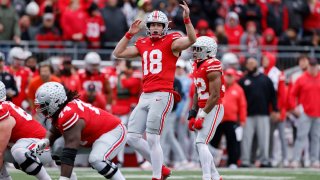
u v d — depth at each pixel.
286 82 47.72
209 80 27.81
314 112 44.16
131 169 40.72
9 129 24.38
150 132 27.77
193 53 28.25
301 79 44.31
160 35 27.89
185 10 27.14
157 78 27.72
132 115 28.17
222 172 38.31
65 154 23.41
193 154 43.72
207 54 28.12
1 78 39.53
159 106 27.61
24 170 24.88
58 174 34.47
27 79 42.22
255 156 44.78
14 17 48.00
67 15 48.16
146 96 27.92
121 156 42.84
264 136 43.75
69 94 24.06
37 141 25.05
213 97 27.73
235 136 42.06
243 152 43.72
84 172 36.78
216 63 27.84
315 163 44.47
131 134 28.08
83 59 48.06
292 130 46.44
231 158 42.25
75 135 23.53
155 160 27.77
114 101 42.97
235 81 42.88
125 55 28.17
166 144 42.72
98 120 24.25
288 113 46.22
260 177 35.44
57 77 42.22
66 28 48.25
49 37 48.06
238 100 42.34
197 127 28.02
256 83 43.50
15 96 40.06
